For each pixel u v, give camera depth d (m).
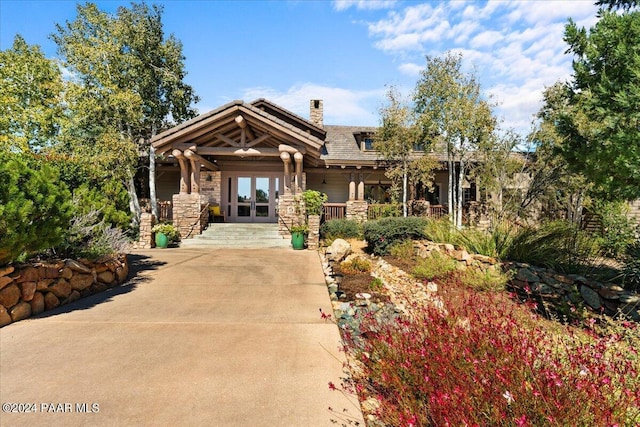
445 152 19.52
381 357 3.21
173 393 3.29
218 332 4.80
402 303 6.02
